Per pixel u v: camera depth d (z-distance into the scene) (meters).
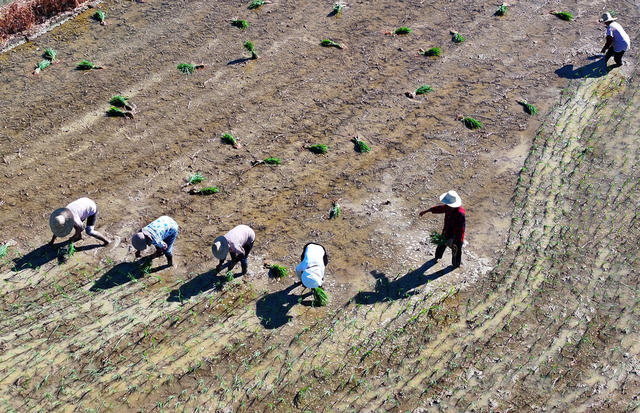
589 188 14.02
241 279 11.77
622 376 10.23
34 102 15.59
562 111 16.30
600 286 11.78
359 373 10.21
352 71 17.47
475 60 18.17
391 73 17.47
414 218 13.29
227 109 15.89
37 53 17.27
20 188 13.31
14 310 10.87
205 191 13.55
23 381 9.75
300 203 13.54
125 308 11.06
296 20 19.45
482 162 14.76
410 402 9.80
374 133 15.49
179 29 18.66
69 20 18.64
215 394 9.78
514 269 12.12
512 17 20.23
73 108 15.50
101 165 14.05
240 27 18.88
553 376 10.21
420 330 10.93
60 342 10.38
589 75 17.66
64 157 14.16
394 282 11.86
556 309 11.33
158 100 15.99
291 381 10.03
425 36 19.09
